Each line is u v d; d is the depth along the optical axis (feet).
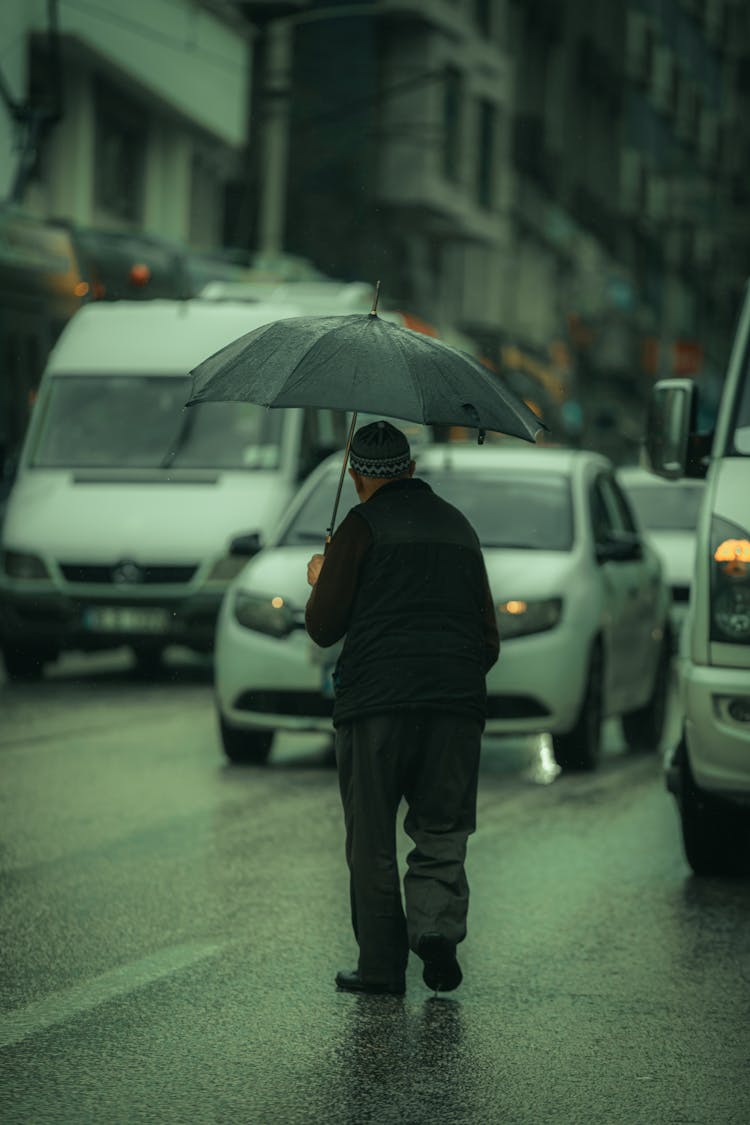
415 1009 73.26
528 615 134.41
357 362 69.31
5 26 339.57
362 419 201.77
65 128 375.25
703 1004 74.64
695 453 102.47
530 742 157.69
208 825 111.96
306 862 101.19
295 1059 66.39
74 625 187.11
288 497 193.16
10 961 79.56
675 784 98.48
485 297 588.50
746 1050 68.49
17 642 191.62
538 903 92.79
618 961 81.41
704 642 94.53
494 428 69.92
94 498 191.62
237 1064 65.72
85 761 137.28
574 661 134.62
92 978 76.95
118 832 109.40
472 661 73.15
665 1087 63.93
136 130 406.62
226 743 136.77
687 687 94.53
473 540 74.28
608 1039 69.62
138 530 187.62
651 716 156.04
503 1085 63.87
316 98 504.43
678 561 215.72
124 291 251.80
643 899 94.02
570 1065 66.28
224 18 422.00
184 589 186.29
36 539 188.34
